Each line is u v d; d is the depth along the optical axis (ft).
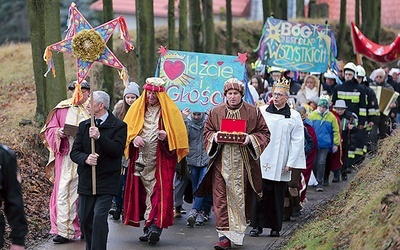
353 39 131.23
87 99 63.77
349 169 104.47
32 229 66.13
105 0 103.30
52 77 85.35
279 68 105.91
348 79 103.09
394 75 130.82
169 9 126.82
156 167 63.10
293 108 74.18
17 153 84.17
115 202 71.87
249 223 62.13
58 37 84.02
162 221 62.39
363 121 102.68
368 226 45.47
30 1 91.45
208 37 142.72
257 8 257.14
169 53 73.97
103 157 54.75
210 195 67.82
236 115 61.11
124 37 59.47
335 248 47.24
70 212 62.85
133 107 64.08
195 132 71.92
